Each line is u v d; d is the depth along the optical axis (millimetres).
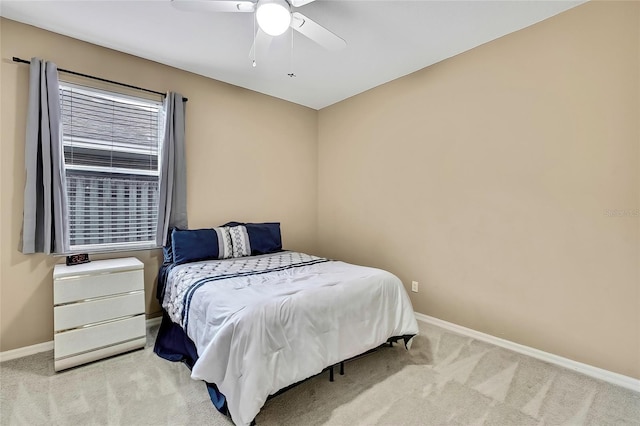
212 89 3248
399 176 3242
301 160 4098
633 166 1894
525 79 2318
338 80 3293
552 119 2197
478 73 2590
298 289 1892
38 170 2260
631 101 1893
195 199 3158
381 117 3414
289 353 1637
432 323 2945
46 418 1598
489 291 2553
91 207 2594
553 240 2213
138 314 2367
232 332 1537
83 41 2494
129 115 2764
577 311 2115
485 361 2215
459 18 2201
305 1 1707
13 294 2227
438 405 1722
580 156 2084
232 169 3432
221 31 2373
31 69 2217
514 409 1697
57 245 2312
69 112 2477
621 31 1916
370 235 3568
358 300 2029
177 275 2402
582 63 2061
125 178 2756
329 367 1875
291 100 3912
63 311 2062
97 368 2096
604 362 2008
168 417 1608
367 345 2029
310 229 4223
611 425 1584
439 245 2898
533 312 2312
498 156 2479
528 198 2326
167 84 2943
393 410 1679
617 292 1963
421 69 3014
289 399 1758
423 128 3010
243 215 3539
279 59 2826
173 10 2115
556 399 1786
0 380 1939
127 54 2709
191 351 2078
